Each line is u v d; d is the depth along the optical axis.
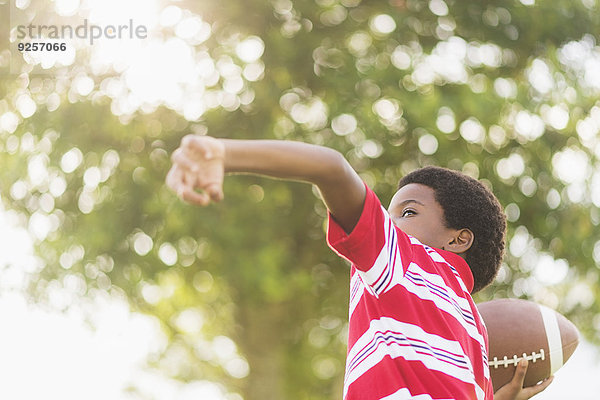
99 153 7.34
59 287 7.50
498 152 7.41
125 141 7.34
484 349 2.07
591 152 7.73
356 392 1.91
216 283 7.84
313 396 8.85
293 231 7.59
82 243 7.25
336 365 8.91
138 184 7.30
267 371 8.30
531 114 7.39
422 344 1.87
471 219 2.21
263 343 8.30
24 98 7.46
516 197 7.48
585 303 8.05
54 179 7.44
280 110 7.32
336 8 7.42
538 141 7.52
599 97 7.73
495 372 2.52
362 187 1.78
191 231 7.07
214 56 7.26
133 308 7.82
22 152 7.48
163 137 7.41
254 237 7.09
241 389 8.70
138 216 7.32
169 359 8.96
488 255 2.25
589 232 7.70
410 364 1.86
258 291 7.41
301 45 7.24
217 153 1.47
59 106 7.35
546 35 7.61
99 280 7.38
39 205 7.51
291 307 8.24
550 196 7.64
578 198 7.70
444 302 1.96
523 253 7.65
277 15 7.32
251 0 7.19
